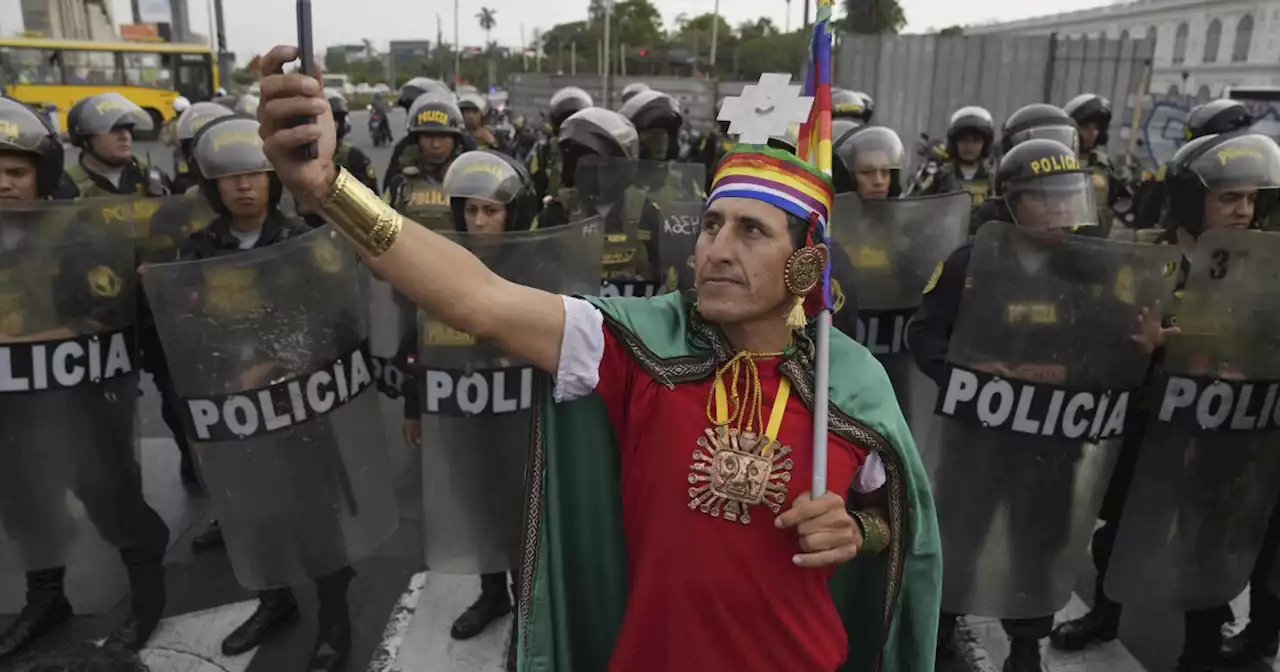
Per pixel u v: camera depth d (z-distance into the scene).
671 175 4.47
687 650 1.53
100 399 2.94
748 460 1.50
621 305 1.63
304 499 2.84
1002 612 2.85
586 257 2.91
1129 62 11.97
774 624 1.53
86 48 22.42
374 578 3.86
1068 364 2.64
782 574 1.52
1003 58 12.10
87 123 5.02
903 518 1.65
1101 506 3.13
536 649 1.71
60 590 3.36
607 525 1.73
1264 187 2.86
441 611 3.63
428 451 2.98
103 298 2.89
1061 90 12.20
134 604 3.27
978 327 2.71
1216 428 2.76
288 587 3.46
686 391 1.56
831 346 1.66
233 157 2.96
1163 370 2.75
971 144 6.64
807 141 1.61
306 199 1.35
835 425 1.57
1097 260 2.58
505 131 16.84
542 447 1.67
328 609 3.17
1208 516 2.83
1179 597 2.93
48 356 2.81
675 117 5.87
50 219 2.76
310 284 2.75
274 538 2.85
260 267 2.68
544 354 1.56
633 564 1.61
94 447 2.95
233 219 3.16
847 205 3.51
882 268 3.56
